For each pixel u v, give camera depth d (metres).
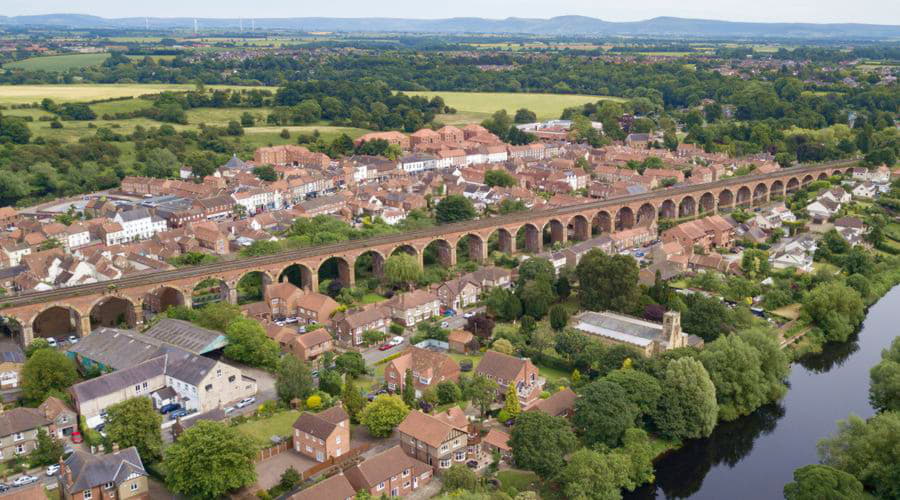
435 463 155.25
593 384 170.75
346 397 175.62
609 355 194.88
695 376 178.12
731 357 191.00
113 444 152.25
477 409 181.50
